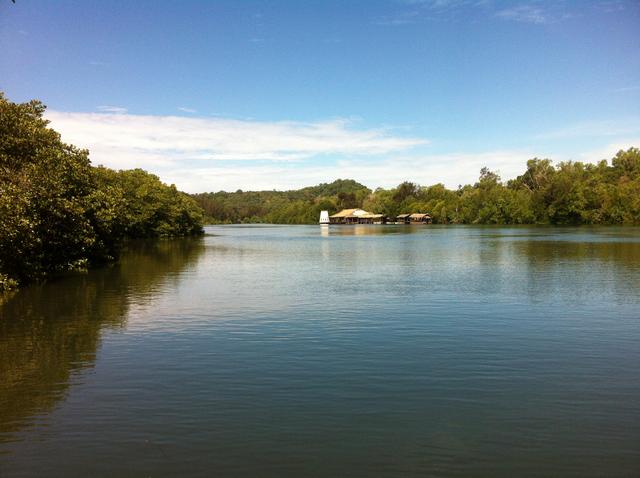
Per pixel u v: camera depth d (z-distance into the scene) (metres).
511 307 25.56
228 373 15.40
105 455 10.36
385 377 14.94
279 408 12.62
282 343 18.88
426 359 16.72
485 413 12.28
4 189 31.36
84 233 42.47
